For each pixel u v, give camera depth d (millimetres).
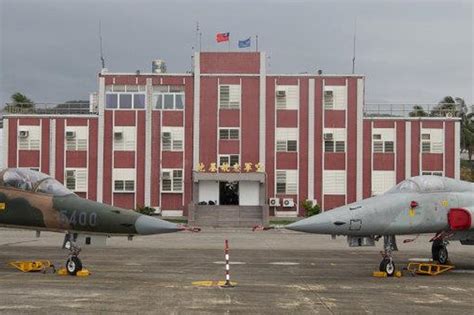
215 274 16625
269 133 52500
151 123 52500
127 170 52500
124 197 52375
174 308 11273
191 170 52375
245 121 52469
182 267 18359
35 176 16781
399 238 34719
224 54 52719
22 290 13234
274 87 52625
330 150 52562
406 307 11750
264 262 20266
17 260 20094
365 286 14609
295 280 15602
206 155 52312
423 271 17312
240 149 52438
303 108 52688
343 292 13555
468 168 85750
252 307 11477
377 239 17203
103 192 52312
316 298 12648
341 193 52469
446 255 19875
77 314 10641
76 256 16156
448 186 18297
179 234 37344
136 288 13695
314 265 19484
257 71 52656
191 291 13344
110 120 52531
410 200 17156
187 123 52562
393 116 53781
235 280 15375
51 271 16766
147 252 23844
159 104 52625
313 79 52688
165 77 52688
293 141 52562
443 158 52844
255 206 50250
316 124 52625
